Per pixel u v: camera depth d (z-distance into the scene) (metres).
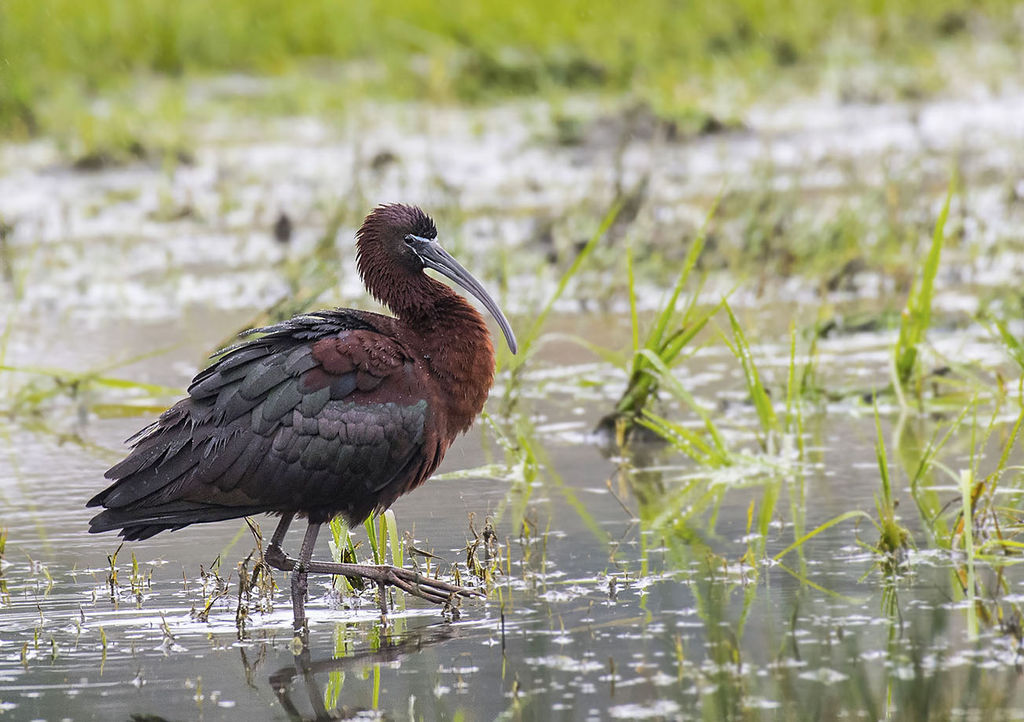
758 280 18.98
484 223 22.17
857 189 22.53
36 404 15.62
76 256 21.91
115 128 28.70
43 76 33.66
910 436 13.07
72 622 9.61
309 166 26.91
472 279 10.91
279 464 9.66
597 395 15.20
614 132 27.66
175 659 8.90
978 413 13.52
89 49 35.59
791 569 9.99
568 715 7.78
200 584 10.37
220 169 26.47
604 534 10.98
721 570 10.03
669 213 22.12
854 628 8.83
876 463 12.38
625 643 8.77
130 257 21.78
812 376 14.45
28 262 20.66
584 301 18.50
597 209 21.94
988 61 33.56
